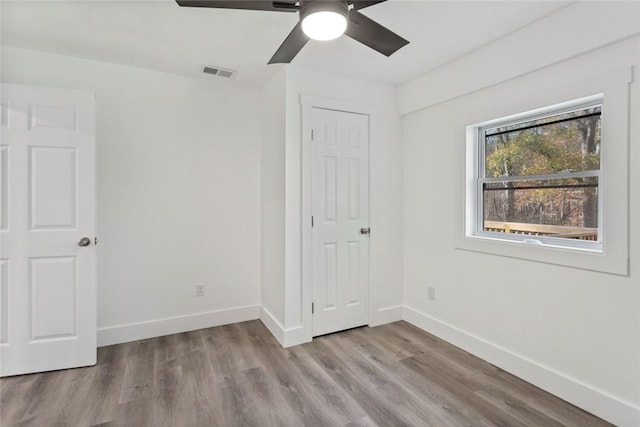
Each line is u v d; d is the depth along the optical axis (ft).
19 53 8.14
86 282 7.89
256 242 11.05
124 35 7.51
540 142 7.51
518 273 7.54
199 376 7.52
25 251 7.47
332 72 9.56
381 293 10.68
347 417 6.15
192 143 10.05
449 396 6.78
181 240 9.98
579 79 6.33
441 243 9.56
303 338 9.32
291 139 9.14
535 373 7.14
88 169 7.88
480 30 7.23
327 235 9.76
